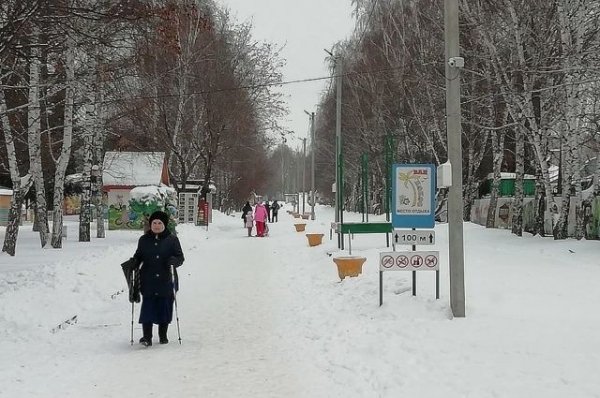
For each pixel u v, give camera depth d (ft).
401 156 129.39
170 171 130.93
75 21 40.63
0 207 132.87
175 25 40.86
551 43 61.36
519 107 62.95
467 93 84.02
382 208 160.97
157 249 28.58
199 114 130.52
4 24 33.78
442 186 28.60
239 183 239.50
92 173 84.12
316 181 314.76
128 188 127.65
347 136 156.56
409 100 102.68
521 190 70.79
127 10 36.73
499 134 92.94
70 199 163.32
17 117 67.00
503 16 64.75
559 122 69.92
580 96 61.16
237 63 131.03
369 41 120.98
